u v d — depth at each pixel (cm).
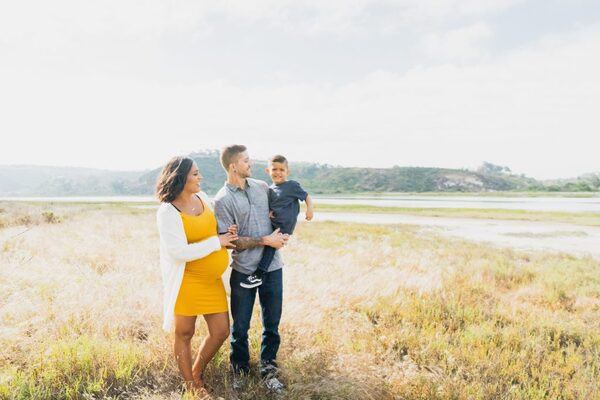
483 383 380
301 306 538
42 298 543
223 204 361
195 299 337
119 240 1124
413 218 3022
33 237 1058
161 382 360
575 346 491
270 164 396
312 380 363
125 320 483
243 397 346
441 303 618
